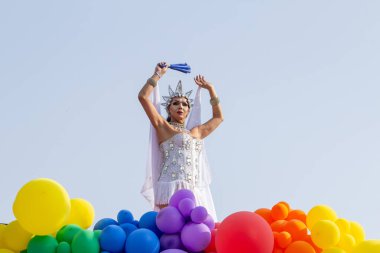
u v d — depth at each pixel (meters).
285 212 5.56
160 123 6.86
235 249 4.58
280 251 5.10
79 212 5.37
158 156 6.92
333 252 4.97
